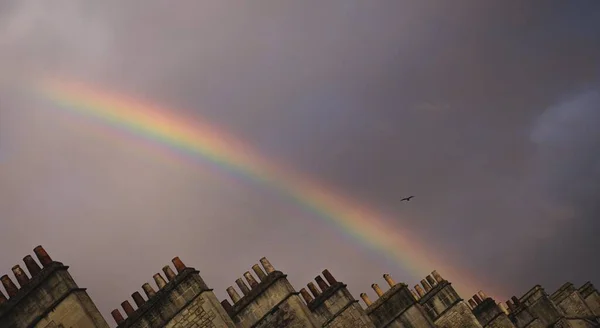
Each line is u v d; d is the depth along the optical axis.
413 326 56.16
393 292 56.97
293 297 44.88
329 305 51.44
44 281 35.12
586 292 97.19
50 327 34.75
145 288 39.38
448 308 61.75
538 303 76.50
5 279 35.47
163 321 38.72
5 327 35.12
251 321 44.97
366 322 51.19
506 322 67.94
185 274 39.19
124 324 38.72
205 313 38.56
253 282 45.81
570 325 79.19
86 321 34.41
